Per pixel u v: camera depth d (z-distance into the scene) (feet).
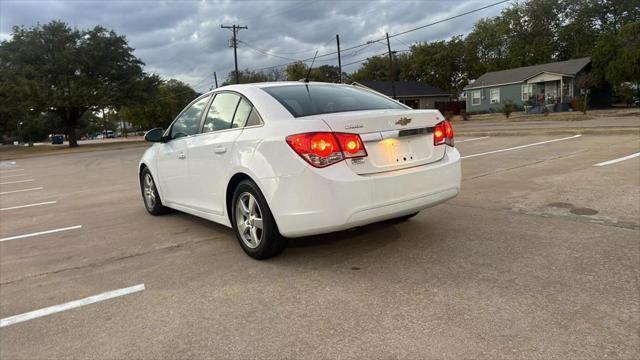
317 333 9.19
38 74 135.23
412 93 176.96
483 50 203.10
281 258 13.76
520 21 192.13
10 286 13.29
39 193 34.88
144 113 242.58
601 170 23.75
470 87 155.02
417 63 206.80
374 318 9.61
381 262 12.83
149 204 21.99
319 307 10.33
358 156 11.93
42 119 291.58
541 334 8.52
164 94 246.47
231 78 213.66
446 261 12.52
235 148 13.82
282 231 12.43
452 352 8.14
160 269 13.74
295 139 11.90
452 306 9.86
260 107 13.60
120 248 16.35
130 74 149.59
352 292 10.99
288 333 9.28
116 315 10.77
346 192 11.54
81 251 16.42
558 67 132.05
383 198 12.06
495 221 16.03
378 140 12.33
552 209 16.97
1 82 132.67
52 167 66.33
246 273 12.80
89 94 139.13
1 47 136.36
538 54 178.91
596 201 17.53
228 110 15.15
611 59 119.24
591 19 174.40
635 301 9.54
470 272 11.64
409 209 12.62
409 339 8.68
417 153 13.12
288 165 12.00
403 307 10.00
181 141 17.52
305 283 11.76
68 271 14.26
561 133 46.32
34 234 19.88
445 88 205.46
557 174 23.72
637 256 11.87
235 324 9.85
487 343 8.34
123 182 37.99
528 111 124.36
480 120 111.65
